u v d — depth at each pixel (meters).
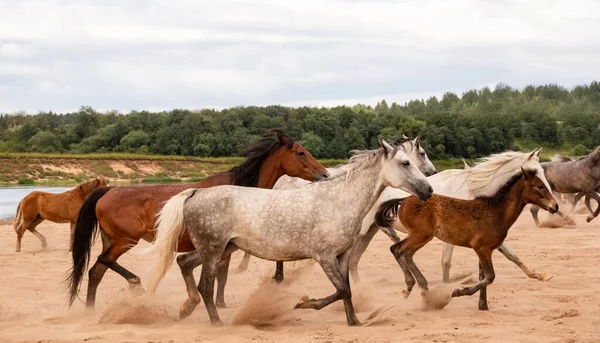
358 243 12.55
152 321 9.82
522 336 8.59
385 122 74.38
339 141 69.19
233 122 72.88
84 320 10.04
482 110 151.75
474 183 11.97
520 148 83.94
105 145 77.62
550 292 11.78
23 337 8.82
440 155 72.50
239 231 9.39
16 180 58.75
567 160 25.22
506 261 15.48
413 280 11.05
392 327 9.23
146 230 10.60
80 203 18.53
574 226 23.06
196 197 9.59
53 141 81.75
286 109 78.00
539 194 10.27
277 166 11.71
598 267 14.41
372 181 9.54
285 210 9.32
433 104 164.25
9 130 103.81
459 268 14.72
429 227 10.77
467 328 9.16
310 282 13.13
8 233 23.31
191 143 71.19
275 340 8.55
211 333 9.02
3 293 12.38
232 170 11.53
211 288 9.48
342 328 9.18
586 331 8.87
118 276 14.60
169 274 14.63
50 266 15.64
